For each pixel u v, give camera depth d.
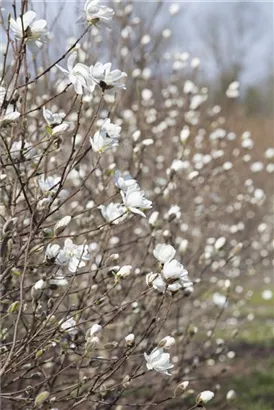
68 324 2.56
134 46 5.14
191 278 4.40
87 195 3.64
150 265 3.95
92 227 3.29
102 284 3.22
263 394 6.01
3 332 2.67
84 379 2.54
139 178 4.11
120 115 4.71
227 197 6.35
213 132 5.95
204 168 5.74
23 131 2.58
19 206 3.26
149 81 5.65
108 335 3.80
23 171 3.06
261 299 10.61
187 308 5.55
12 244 2.45
